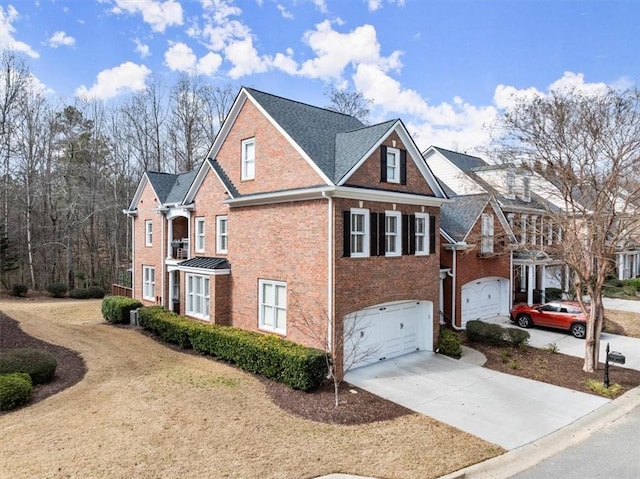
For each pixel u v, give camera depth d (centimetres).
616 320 2234
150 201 2536
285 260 1491
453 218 2197
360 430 941
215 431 905
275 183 1553
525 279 2852
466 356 1616
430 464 796
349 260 1366
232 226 1755
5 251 3312
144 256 2605
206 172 1977
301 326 1420
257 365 1319
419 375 1373
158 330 1853
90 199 3672
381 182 1480
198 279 1880
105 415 984
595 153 1389
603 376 1381
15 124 3503
